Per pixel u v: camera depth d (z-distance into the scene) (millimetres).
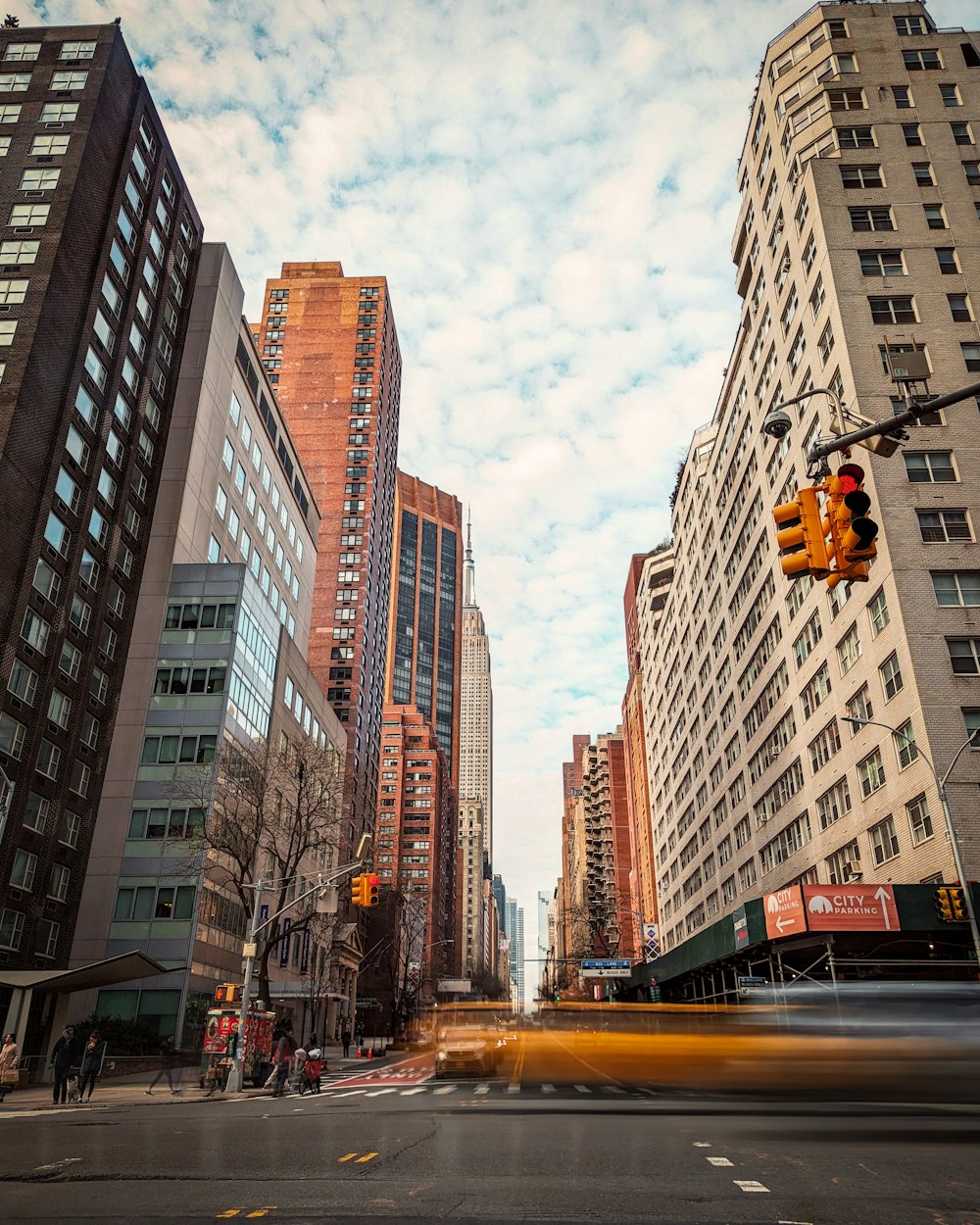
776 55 50656
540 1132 13422
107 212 53531
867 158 44156
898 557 35281
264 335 141000
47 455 45625
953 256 41250
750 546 56438
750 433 55906
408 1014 98812
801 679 46875
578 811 185375
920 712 32844
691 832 79188
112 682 51312
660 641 97688
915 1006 26875
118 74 56438
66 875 45781
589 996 134000
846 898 29609
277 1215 7371
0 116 53344
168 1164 10461
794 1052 28938
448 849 187125
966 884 26109
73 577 46688
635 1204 7719
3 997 38719
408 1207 7668
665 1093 23125
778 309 49312
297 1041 67688
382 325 141000
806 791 46500
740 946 36906
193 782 49281
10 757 41000
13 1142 13148
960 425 37469
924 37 47688
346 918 85812
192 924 46844
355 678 114250
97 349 50656
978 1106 18422
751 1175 9188
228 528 66312
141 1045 41625
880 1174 9203
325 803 43969
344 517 125938
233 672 53875
